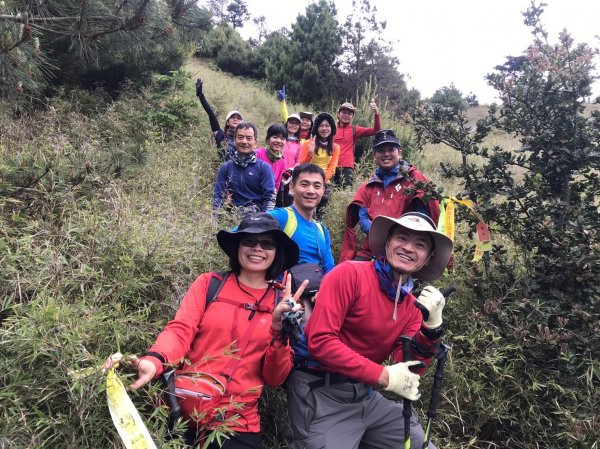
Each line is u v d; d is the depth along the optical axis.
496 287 3.72
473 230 3.99
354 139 7.29
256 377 2.41
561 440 3.03
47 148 3.57
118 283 2.58
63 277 2.52
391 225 2.59
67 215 3.09
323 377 2.60
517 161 3.91
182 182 4.32
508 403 3.12
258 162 4.85
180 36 5.54
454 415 3.05
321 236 3.45
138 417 1.85
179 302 2.75
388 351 2.68
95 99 6.83
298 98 17.20
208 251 3.22
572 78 3.61
